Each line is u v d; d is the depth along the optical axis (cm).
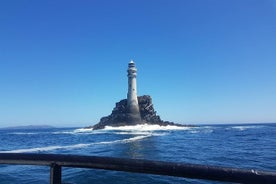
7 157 286
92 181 1509
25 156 281
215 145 4441
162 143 5022
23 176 1571
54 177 271
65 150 4141
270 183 201
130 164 246
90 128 14438
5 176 1573
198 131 11012
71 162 264
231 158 2716
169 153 3284
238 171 210
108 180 1513
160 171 235
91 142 5794
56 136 9094
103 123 13612
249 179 207
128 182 1470
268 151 3325
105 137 7494
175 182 1419
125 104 13162
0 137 8894
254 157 2759
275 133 8531
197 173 221
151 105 13488
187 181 1427
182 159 2722
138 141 5653
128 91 12706
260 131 10081
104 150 3897
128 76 12600
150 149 3834
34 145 5550
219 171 217
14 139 7812
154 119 13400
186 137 7044
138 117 12706
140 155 3156
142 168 241
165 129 12888
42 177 1544
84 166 262
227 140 5666
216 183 1335
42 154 278
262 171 207
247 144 4528
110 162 251
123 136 7875
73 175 1631
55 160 272
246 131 10300
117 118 13050
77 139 7075
